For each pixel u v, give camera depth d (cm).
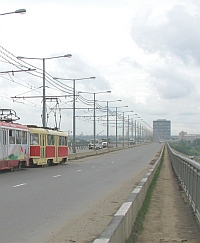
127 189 1695
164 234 949
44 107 3703
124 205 873
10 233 840
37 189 1638
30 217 1021
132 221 909
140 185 1364
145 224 1055
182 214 1217
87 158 5178
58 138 3606
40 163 3114
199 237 918
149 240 880
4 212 1087
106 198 1403
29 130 2942
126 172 2738
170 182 2252
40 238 802
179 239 897
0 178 2120
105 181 2062
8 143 2484
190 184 1397
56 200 1334
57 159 3566
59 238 805
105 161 4403
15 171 2664
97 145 9362
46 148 3247
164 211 1275
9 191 1553
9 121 2853
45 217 1027
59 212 1105
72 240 788
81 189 1678
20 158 2702
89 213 1097
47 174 2459
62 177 2262
